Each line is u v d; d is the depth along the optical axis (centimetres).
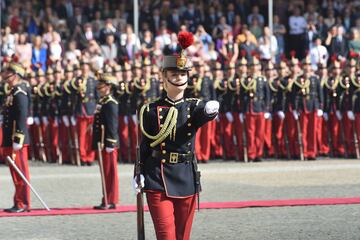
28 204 3597
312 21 6856
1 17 6725
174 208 2370
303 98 5597
